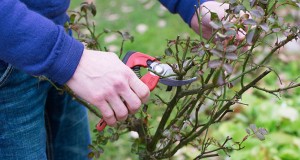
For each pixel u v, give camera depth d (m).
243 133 2.24
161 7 3.87
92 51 1.11
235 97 1.25
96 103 1.09
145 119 1.39
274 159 2.14
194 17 1.38
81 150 1.65
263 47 2.82
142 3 4.01
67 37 1.08
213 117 1.31
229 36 1.07
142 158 1.40
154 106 2.53
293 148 2.20
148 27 3.56
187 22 1.41
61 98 1.50
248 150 2.18
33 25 1.04
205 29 1.38
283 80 2.70
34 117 1.29
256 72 2.69
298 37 1.15
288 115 2.35
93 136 2.40
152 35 3.43
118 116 1.10
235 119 2.44
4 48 1.04
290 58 2.89
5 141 1.27
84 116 1.63
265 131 1.31
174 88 1.56
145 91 1.10
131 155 2.34
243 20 1.11
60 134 1.58
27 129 1.28
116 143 2.39
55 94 1.48
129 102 1.09
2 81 1.20
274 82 2.69
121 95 1.08
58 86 1.43
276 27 1.12
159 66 1.19
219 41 1.04
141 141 1.42
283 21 1.13
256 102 2.49
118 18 3.79
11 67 1.19
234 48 1.01
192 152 2.22
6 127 1.25
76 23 1.41
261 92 2.60
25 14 1.04
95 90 1.08
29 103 1.27
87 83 1.08
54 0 1.22
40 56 1.04
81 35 1.42
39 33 1.04
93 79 1.08
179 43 1.24
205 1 1.37
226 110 1.31
